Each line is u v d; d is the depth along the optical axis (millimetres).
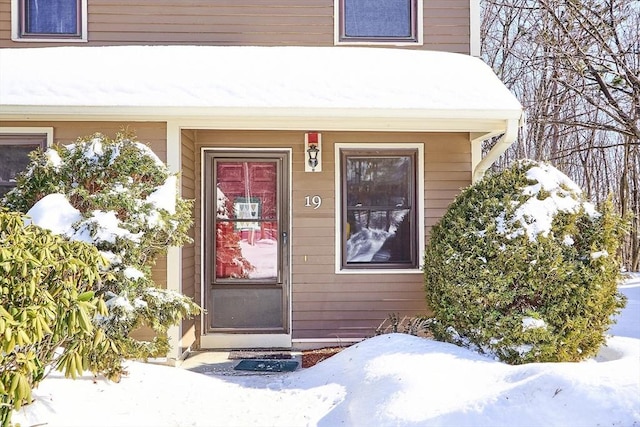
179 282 5414
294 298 6219
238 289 6336
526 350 4250
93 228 4277
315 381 4668
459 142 6277
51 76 5391
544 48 13508
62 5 6500
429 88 5516
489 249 4449
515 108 5301
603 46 10500
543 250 4348
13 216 3307
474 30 6656
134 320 4367
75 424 3434
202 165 6266
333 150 6254
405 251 6320
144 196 4770
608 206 4531
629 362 3389
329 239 6242
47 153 4758
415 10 6676
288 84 5473
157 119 5359
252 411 4059
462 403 3207
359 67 5867
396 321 5965
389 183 6328
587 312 4309
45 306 2979
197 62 5809
